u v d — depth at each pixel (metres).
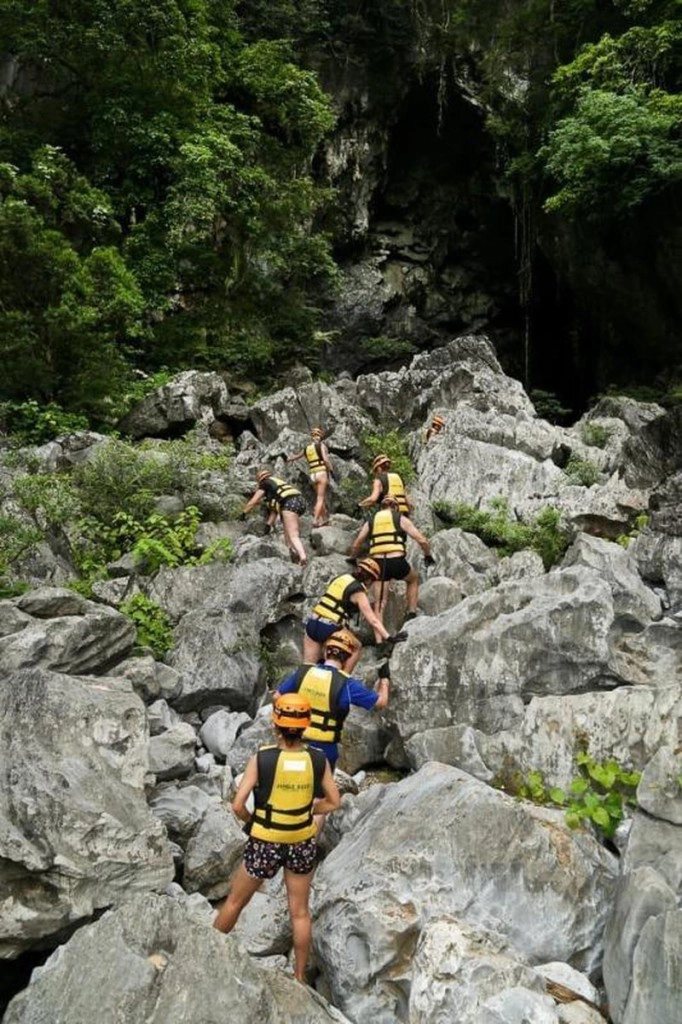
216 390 13.83
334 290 22.28
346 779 5.50
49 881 4.00
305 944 3.84
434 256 26.75
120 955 3.30
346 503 10.60
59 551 9.04
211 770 5.65
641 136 17.28
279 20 23.03
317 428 12.16
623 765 4.84
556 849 4.16
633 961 3.49
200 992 3.24
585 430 12.90
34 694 4.86
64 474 10.45
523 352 27.08
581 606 5.61
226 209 18.19
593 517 8.97
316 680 4.67
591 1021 3.52
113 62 17.14
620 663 5.79
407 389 14.14
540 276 25.86
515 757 5.14
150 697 6.25
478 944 3.59
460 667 5.75
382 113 24.98
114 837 4.18
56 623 5.94
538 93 22.36
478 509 10.16
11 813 4.21
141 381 15.52
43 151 15.77
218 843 4.66
